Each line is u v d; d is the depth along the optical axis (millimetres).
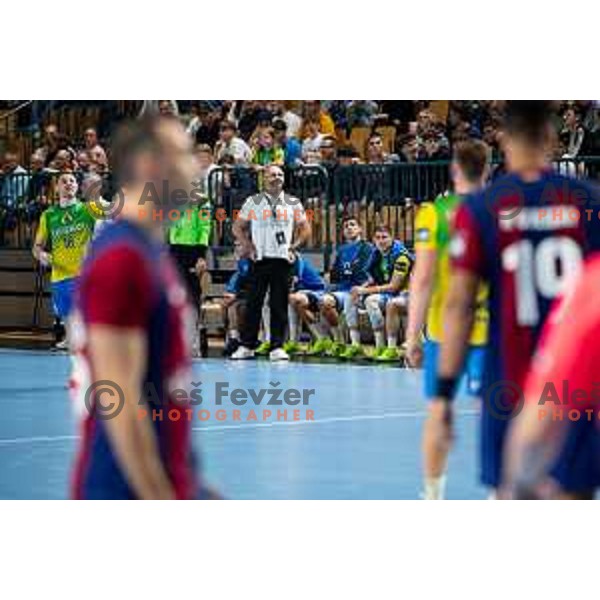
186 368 10758
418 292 17859
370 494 20312
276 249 39031
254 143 46000
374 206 42656
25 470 22625
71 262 35031
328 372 36375
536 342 12695
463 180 17625
